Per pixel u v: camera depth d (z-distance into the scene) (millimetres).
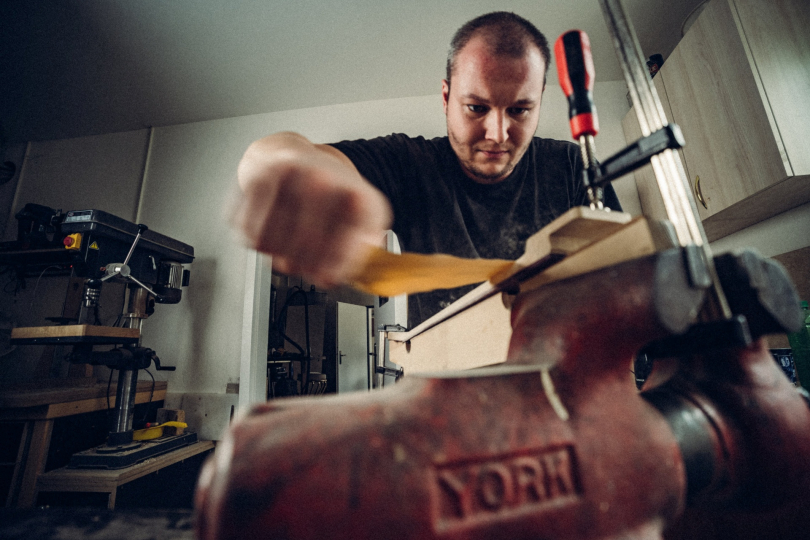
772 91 1323
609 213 301
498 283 376
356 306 3863
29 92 2463
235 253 2486
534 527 199
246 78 2398
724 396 298
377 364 1864
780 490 280
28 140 2902
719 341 264
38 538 324
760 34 1376
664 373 367
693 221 297
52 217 1949
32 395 1420
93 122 2736
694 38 1602
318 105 2654
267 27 2059
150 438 1720
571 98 385
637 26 1992
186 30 2068
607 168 343
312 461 173
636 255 262
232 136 2703
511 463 207
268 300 2406
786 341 1368
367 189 211
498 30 779
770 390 294
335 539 167
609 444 229
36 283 2586
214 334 2371
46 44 2137
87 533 334
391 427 191
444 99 997
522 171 1096
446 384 219
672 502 237
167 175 2703
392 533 174
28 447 1434
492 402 217
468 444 198
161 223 2619
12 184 2840
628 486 224
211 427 2174
